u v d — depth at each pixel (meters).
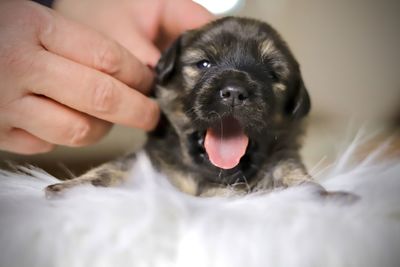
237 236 0.15
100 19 0.35
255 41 0.30
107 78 0.23
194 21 0.38
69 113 0.24
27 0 0.24
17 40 0.22
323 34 0.69
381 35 0.69
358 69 0.69
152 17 0.37
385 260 0.14
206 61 0.30
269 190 0.21
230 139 0.26
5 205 0.16
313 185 0.19
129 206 0.16
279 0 0.67
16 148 0.26
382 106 0.68
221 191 0.25
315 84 0.69
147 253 0.14
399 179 0.17
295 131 0.31
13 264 0.14
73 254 0.14
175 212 0.16
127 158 0.28
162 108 0.29
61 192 0.17
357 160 0.21
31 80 0.22
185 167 0.28
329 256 0.14
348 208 0.16
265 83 0.28
